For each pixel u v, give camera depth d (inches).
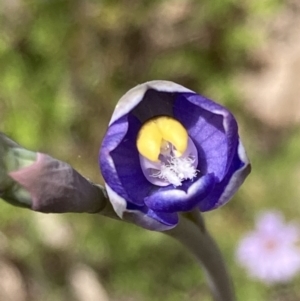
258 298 11.6
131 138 5.6
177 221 5.5
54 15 12.9
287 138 13.3
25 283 12.6
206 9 13.8
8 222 12.4
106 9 13.1
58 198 5.3
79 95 13.0
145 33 13.5
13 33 12.9
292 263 11.3
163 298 12.3
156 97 5.6
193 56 13.7
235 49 13.9
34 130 12.5
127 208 5.4
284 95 13.9
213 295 6.3
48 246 12.5
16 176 5.2
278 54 14.2
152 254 12.3
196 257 6.1
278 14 14.4
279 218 11.6
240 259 11.5
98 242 12.4
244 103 13.8
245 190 12.6
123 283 12.4
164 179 5.6
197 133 5.7
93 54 13.1
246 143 13.4
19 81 12.7
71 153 12.6
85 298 12.4
